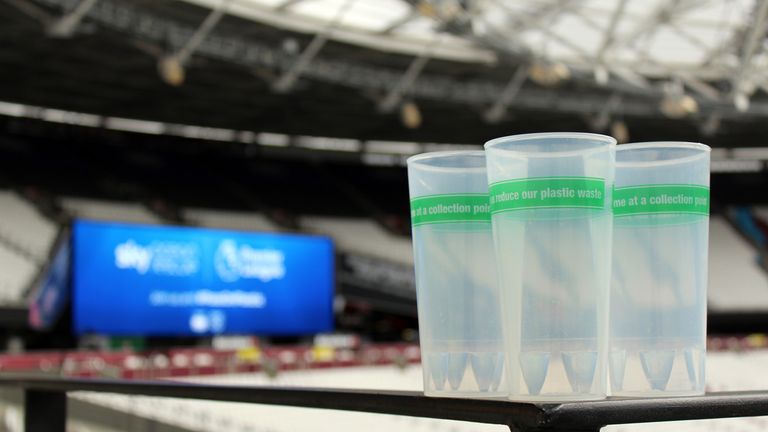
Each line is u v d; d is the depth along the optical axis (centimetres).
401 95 2492
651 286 103
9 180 2727
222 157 3253
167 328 2478
